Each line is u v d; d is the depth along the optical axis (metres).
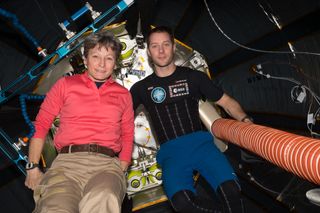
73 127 2.06
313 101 3.49
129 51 3.44
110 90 2.20
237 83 3.90
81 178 1.96
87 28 2.64
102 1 3.40
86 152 2.02
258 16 3.66
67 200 1.75
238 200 2.22
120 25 3.43
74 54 3.27
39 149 2.08
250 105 3.90
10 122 3.08
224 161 2.39
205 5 3.69
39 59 3.30
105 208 1.73
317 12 3.24
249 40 3.77
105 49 2.13
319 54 3.36
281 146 1.70
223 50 3.87
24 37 3.17
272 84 3.76
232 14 3.72
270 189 3.37
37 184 1.97
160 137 2.65
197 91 2.70
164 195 3.68
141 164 3.62
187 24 3.78
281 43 3.63
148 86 2.67
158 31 2.57
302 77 3.56
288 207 3.08
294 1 3.37
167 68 2.65
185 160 2.42
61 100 2.13
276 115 3.76
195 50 3.81
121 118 2.25
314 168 1.46
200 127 2.66
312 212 2.85
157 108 2.64
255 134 1.98
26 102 3.22
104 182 1.84
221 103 2.68
